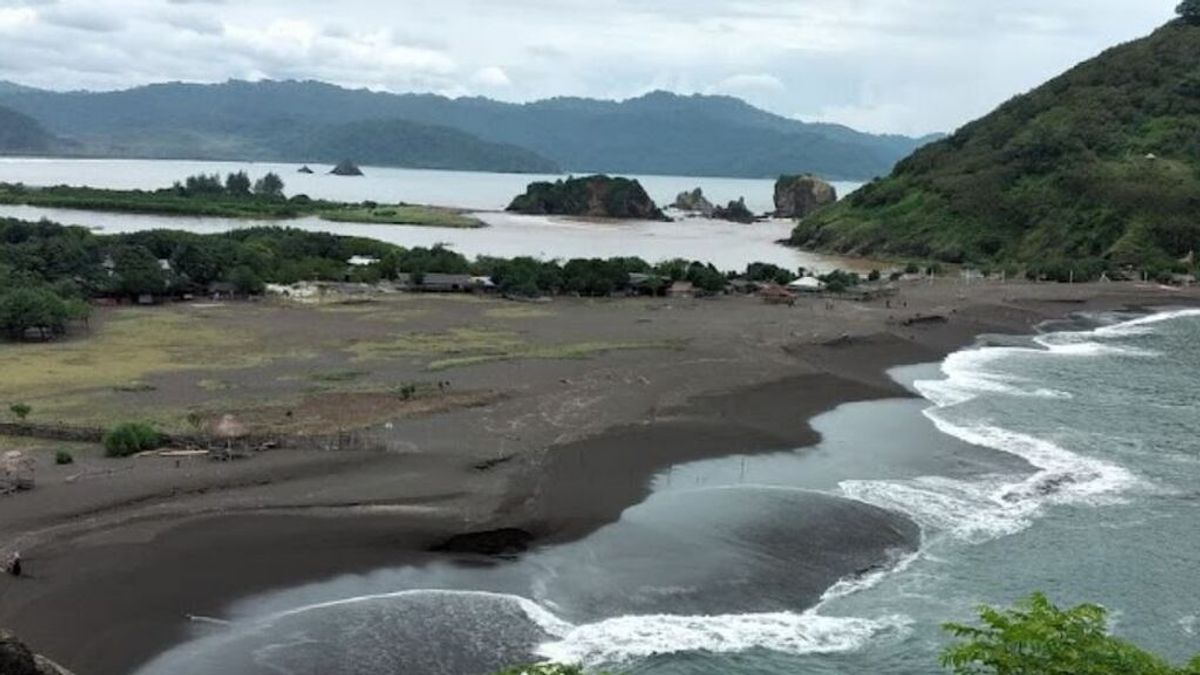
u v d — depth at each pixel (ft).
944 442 181.68
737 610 112.57
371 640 102.22
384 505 136.67
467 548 125.70
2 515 126.72
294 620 105.70
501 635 104.47
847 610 113.91
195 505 133.90
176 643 99.55
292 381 211.61
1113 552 132.26
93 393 198.18
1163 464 172.14
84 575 111.86
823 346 271.69
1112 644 46.39
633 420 184.96
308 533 126.82
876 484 156.66
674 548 127.95
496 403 194.18
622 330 288.71
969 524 140.97
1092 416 206.49
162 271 337.52
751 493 149.18
